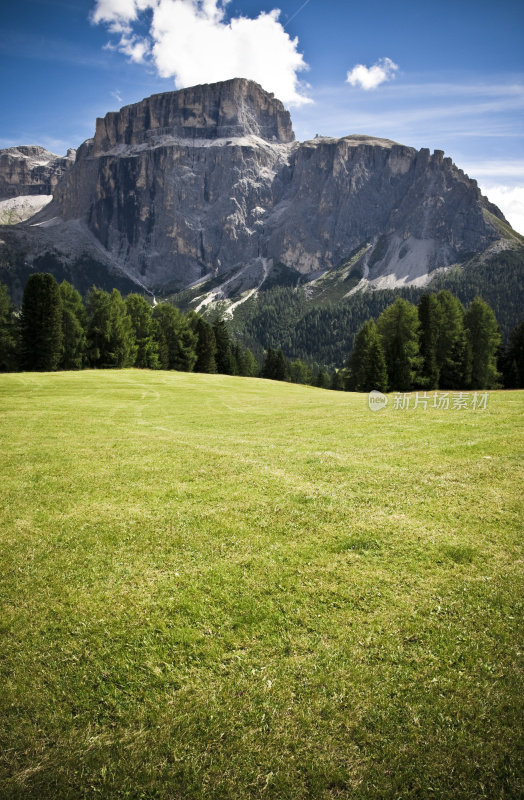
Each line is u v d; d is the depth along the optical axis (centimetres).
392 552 715
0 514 904
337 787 355
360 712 420
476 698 434
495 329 6644
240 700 435
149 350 8056
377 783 357
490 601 582
